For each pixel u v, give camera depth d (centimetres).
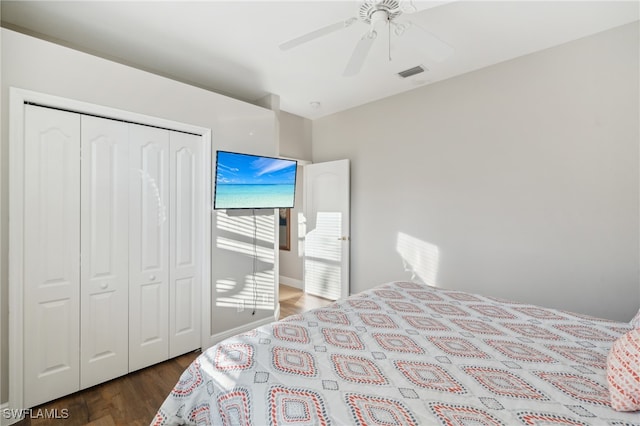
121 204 226
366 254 394
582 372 117
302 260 495
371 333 151
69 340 203
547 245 261
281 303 414
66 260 201
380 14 154
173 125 250
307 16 211
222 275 288
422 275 341
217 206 271
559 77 254
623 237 228
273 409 97
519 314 181
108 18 212
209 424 115
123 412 188
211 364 126
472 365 122
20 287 181
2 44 175
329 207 425
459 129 311
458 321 169
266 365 119
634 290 225
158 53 261
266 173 300
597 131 238
